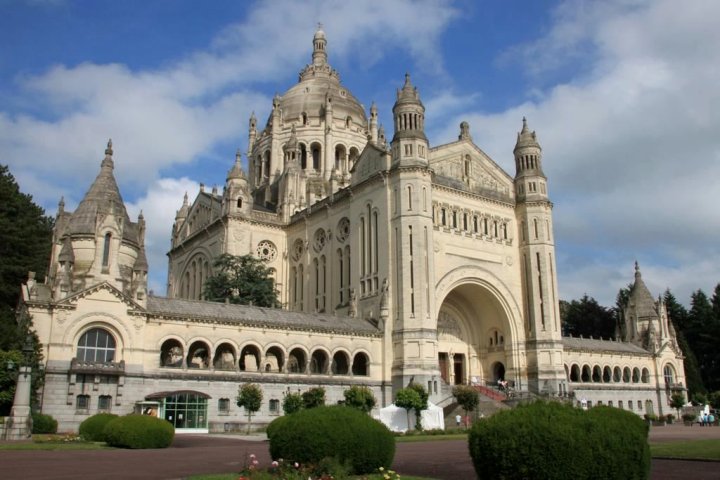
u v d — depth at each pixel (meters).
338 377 64.81
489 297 79.56
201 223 98.00
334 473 21.52
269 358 75.31
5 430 42.03
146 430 37.03
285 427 23.50
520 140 86.19
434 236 74.31
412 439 46.84
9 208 76.31
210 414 56.78
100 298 53.97
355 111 112.62
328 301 79.94
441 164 78.50
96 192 63.78
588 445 16.62
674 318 129.12
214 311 61.38
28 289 54.44
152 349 55.91
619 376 95.31
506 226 82.62
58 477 22.53
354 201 77.44
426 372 65.50
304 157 107.44
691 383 110.56
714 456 30.03
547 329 78.25
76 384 51.16
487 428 17.86
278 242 90.88
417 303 67.19
